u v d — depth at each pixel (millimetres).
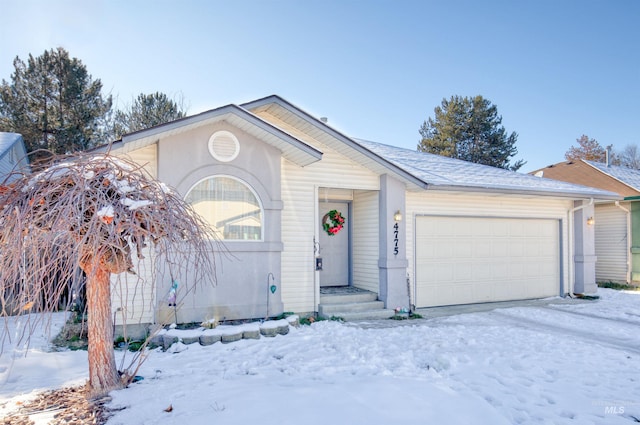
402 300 9133
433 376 4734
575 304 10422
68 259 2992
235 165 7680
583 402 4098
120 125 21219
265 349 5988
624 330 7512
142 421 3289
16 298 3029
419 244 9766
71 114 18328
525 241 11227
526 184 10734
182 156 7312
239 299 7535
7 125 17172
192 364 5242
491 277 10656
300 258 8562
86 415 3439
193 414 3359
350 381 4402
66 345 6285
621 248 14516
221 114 7121
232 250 7539
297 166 8672
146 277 7113
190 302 7180
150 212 3385
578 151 35688
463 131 29672
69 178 3244
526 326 7836
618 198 11641
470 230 10469
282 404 3549
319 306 8609
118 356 5742
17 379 4672
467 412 3561
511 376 4840
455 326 7730
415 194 9742
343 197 10289
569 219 11781
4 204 3143
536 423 3646
